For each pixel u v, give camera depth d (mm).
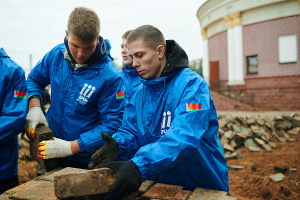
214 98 14086
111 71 2215
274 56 13281
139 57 1574
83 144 2041
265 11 13422
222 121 7781
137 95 1811
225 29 15172
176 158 1317
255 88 13516
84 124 2248
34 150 2100
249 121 8086
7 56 2057
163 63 1658
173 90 1582
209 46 16906
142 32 1550
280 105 12797
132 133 1796
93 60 2137
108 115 2203
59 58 2318
